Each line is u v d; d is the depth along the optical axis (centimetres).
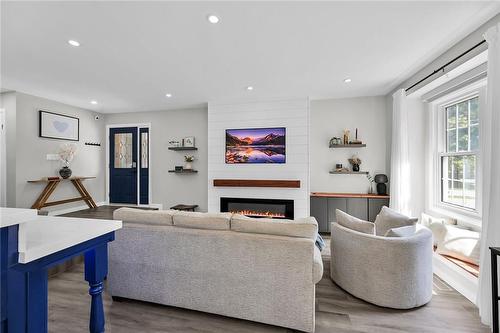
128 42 244
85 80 355
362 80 356
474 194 265
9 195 423
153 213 204
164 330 171
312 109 460
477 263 237
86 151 548
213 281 185
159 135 561
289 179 444
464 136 282
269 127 453
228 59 285
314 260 168
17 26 213
